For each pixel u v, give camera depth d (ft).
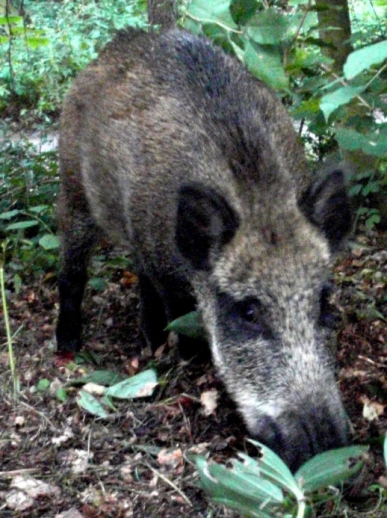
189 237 5.90
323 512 5.31
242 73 6.70
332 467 4.67
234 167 6.02
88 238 7.44
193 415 6.26
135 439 6.01
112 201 6.97
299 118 7.36
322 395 5.34
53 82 13.96
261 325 5.61
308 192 5.89
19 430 6.10
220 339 5.78
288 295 5.57
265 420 5.45
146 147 6.50
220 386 6.49
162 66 6.75
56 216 7.69
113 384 6.64
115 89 6.95
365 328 7.03
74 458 5.82
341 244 5.95
